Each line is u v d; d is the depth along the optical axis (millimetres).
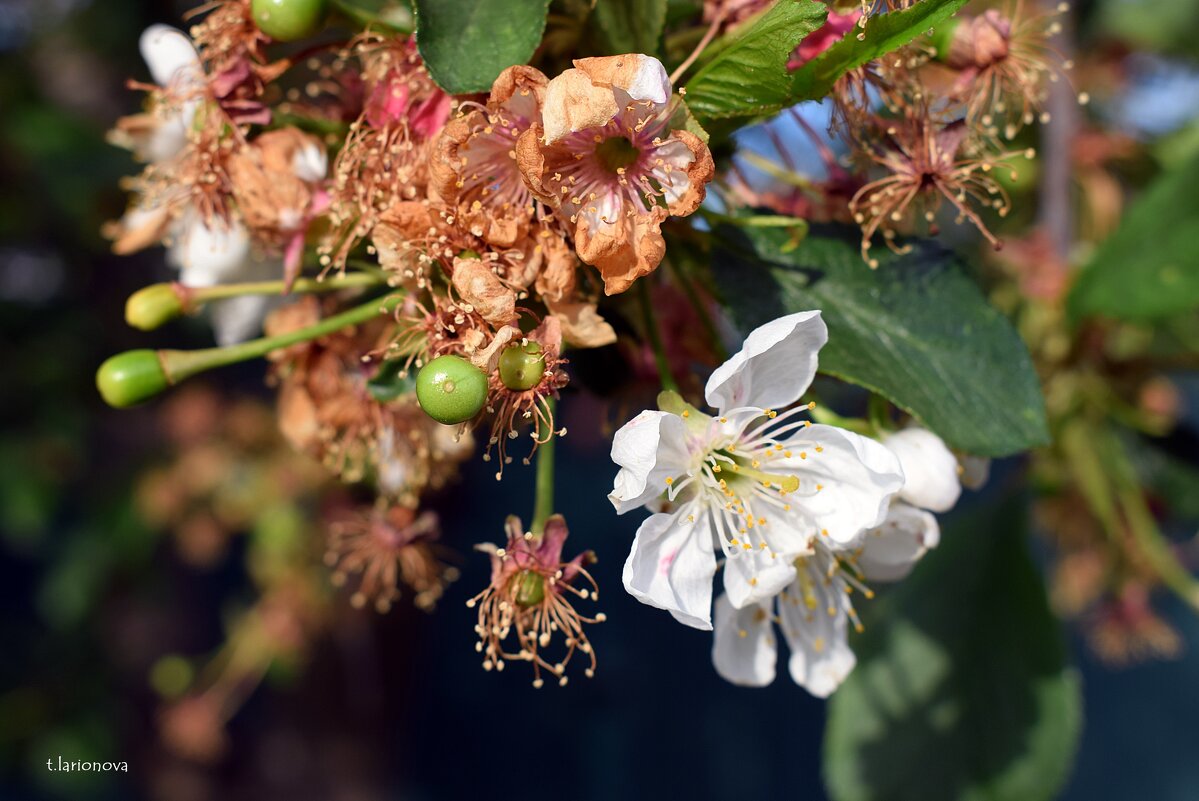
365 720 531
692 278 190
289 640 471
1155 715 693
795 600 196
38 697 519
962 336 188
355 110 187
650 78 159
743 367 176
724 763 691
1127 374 284
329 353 196
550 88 159
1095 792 690
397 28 182
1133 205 257
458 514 517
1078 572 371
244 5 185
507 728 674
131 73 498
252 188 184
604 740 683
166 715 504
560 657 248
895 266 190
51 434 490
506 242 167
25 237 487
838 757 260
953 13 164
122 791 521
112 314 501
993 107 190
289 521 471
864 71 182
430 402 164
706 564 180
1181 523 334
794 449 182
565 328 170
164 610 535
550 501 179
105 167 470
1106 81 411
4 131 463
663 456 180
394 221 168
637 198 164
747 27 171
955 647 262
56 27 492
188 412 488
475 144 167
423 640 567
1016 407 186
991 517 268
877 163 187
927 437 186
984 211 319
